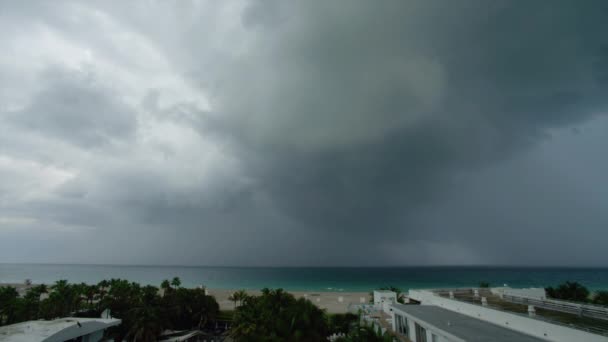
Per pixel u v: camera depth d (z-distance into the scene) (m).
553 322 22.11
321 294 111.50
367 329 26.92
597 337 18.06
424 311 33.94
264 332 34.22
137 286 68.69
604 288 164.50
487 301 35.22
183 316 64.75
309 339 34.09
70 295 58.81
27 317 52.72
